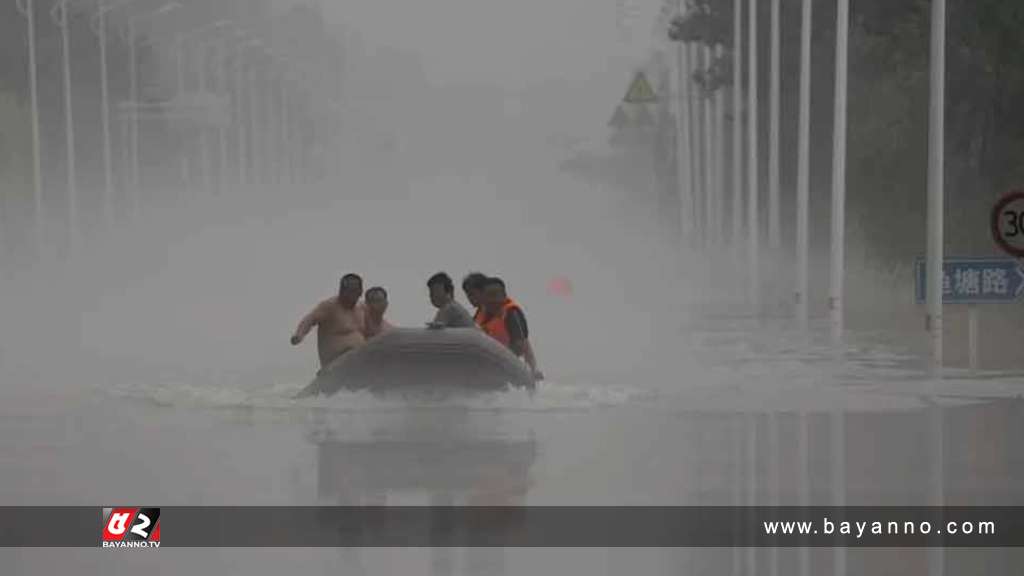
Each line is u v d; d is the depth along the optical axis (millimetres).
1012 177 169750
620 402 74500
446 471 53406
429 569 38594
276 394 77062
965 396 77062
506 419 68125
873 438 61375
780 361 97812
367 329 75375
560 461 55656
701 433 63250
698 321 138875
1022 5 163250
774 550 40719
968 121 174750
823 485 50531
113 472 53219
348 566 38969
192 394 77188
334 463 55219
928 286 94062
